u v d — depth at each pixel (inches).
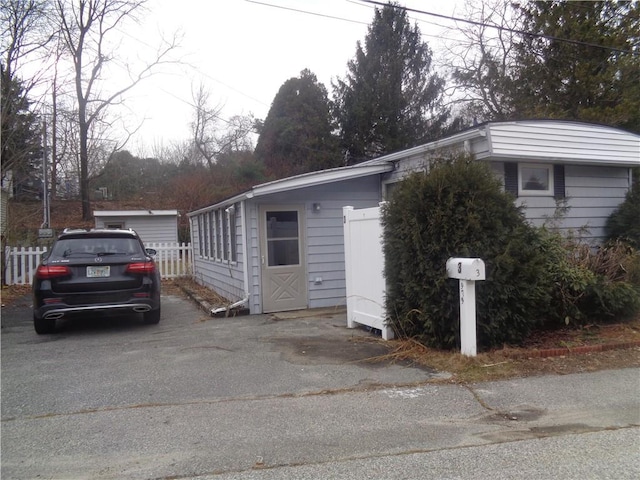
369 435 160.1
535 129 328.8
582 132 347.6
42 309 301.4
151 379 219.8
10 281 573.0
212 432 162.9
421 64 1240.8
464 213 240.1
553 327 283.6
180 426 168.1
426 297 246.2
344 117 1228.5
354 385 208.2
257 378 219.0
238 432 162.7
